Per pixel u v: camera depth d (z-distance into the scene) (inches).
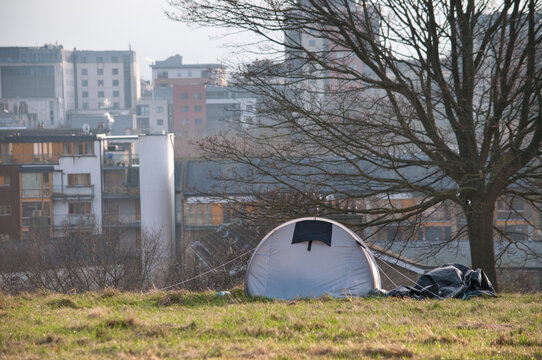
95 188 4003.4
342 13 1107.3
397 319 622.5
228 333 550.3
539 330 561.9
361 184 1155.3
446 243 1268.5
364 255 842.8
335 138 1108.5
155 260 2354.8
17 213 3841.0
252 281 849.5
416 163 1082.7
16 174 3860.7
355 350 481.4
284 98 1109.7
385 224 1167.6
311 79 1232.2
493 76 1053.8
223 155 1186.0
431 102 1132.5
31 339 538.3
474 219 1115.3
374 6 1128.2
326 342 517.0
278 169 1155.3
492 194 1101.1
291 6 1109.7
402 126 1055.0
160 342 514.6
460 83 1115.9
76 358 459.8
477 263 1111.6
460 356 464.1
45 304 772.0
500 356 468.1
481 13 1131.3
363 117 1120.8
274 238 862.5
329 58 1165.1
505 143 1191.6
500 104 1088.8
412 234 1209.4
